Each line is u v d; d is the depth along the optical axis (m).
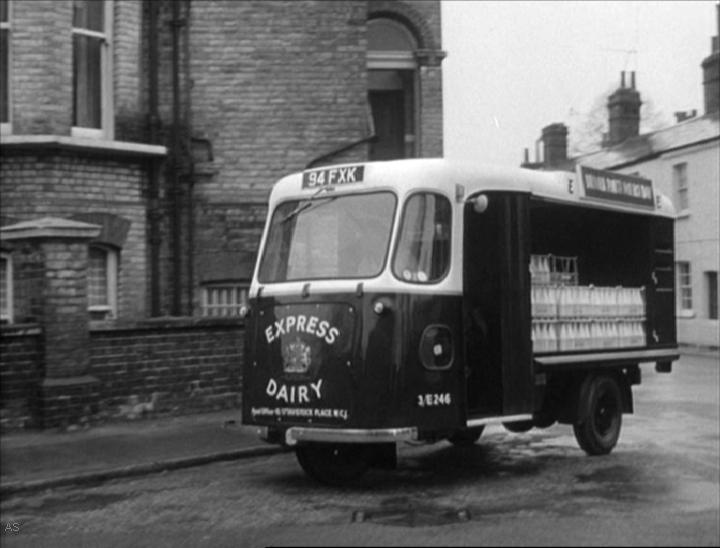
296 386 9.05
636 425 13.34
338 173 9.62
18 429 11.74
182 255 15.27
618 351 11.52
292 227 9.77
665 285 12.75
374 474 9.80
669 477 9.42
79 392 12.09
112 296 14.45
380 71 18.59
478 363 9.82
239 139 15.66
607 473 9.70
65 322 12.02
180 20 15.41
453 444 11.77
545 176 10.59
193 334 13.39
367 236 9.20
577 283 11.73
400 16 17.95
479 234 9.83
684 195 35.38
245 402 9.55
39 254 11.98
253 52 15.73
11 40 13.71
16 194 13.60
